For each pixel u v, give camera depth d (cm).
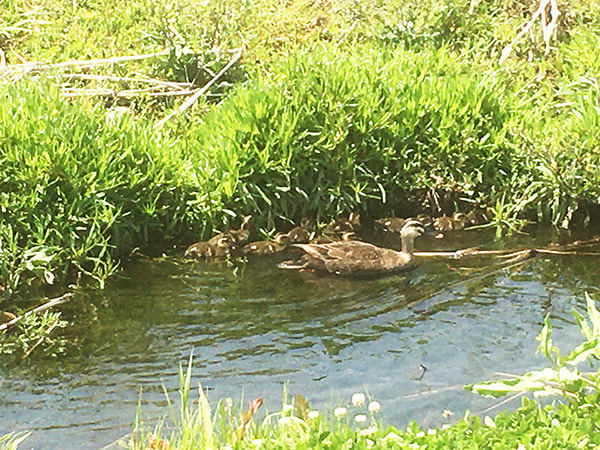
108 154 696
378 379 612
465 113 744
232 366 622
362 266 686
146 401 602
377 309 662
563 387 558
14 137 692
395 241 718
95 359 627
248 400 601
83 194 688
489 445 534
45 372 619
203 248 697
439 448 534
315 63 745
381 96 743
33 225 682
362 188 725
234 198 713
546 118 758
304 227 717
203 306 662
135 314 655
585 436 535
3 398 604
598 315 562
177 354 630
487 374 614
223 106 741
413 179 735
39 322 645
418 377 613
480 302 666
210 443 548
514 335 641
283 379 614
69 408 599
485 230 727
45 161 684
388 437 541
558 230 726
